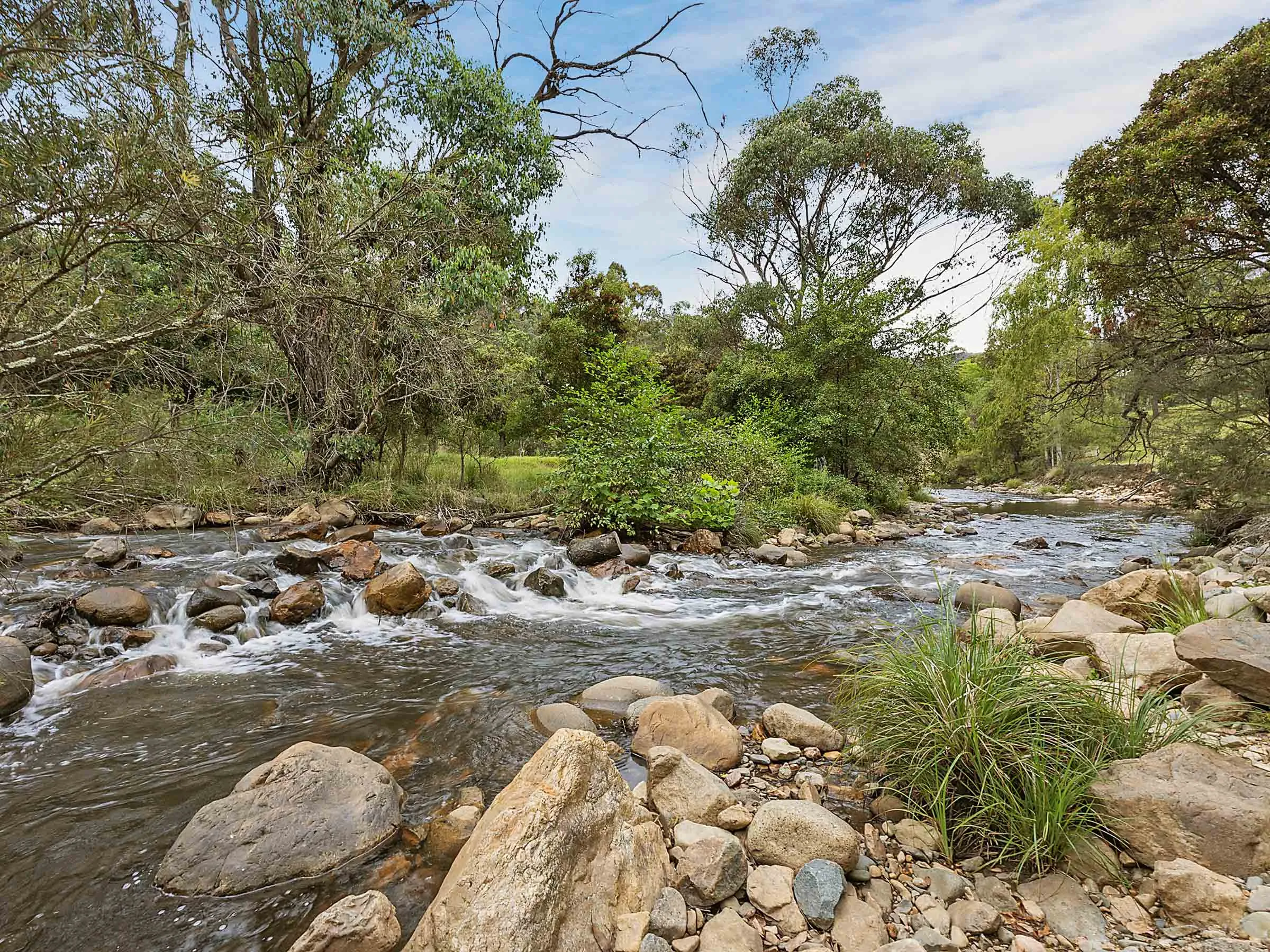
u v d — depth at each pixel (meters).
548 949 1.78
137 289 3.10
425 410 12.42
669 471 11.03
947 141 22.08
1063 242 24.45
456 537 9.28
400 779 3.06
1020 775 2.43
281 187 2.93
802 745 3.33
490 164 10.27
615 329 21.23
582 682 4.45
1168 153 8.47
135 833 2.62
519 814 2.05
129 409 2.62
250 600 5.91
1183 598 4.50
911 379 16.56
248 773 2.91
